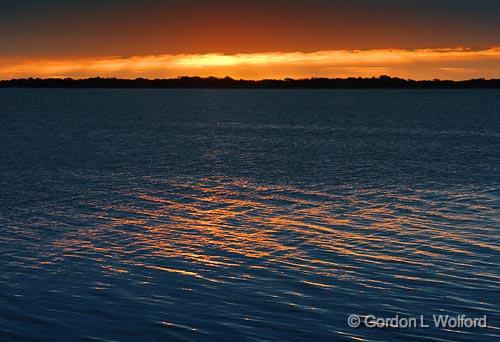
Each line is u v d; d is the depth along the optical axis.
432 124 100.50
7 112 131.62
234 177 42.34
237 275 20.17
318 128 93.38
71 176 42.50
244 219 28.33
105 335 15.86
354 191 36.06
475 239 24.23
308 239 24.50
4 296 18.25
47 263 21.42
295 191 36.12
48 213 29.64
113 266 21.11
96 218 28.58
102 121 106.25
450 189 36.47
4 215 29.14
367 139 74.88
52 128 89.44
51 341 15.52
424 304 17.69
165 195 34.78
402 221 27.59
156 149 62.44
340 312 17.19
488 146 65.31
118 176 42.66
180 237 24.97
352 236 24.91
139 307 17.53
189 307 17.55
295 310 17.34
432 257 21.84
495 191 35.56
